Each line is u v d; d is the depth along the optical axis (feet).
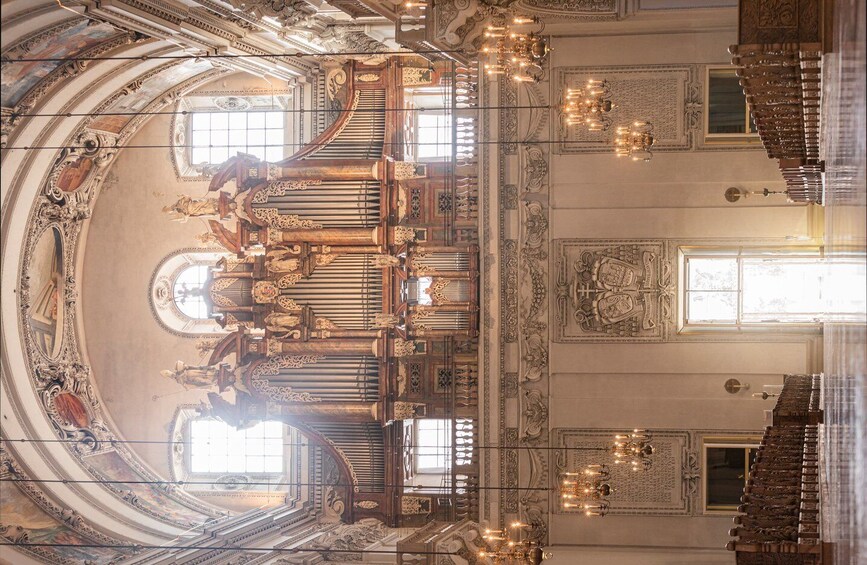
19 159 65.26
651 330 63.93
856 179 22.27
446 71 73.05
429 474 78.48
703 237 63.72
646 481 63.93
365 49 75.36
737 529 36.22
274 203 66.74
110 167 86.02
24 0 49.52
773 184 63.10
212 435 87.76
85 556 64.69
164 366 85.81
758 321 63.36
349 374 66.03
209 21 64.69
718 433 63.31
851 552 23.21
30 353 73.46
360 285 65.92
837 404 31.73
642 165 64.13
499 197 64.90
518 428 64.54
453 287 65.41
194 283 89.20
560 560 62.54
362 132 73.56
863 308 21.01
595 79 64.18
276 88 87.25
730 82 63.36
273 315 66.03
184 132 89.15
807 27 39.86
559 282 64.49
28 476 68.13
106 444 80.12
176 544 68.23
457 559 61.05
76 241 83.10
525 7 62.28
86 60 61.36
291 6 64.90
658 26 63.26
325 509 79.30
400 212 65.92
